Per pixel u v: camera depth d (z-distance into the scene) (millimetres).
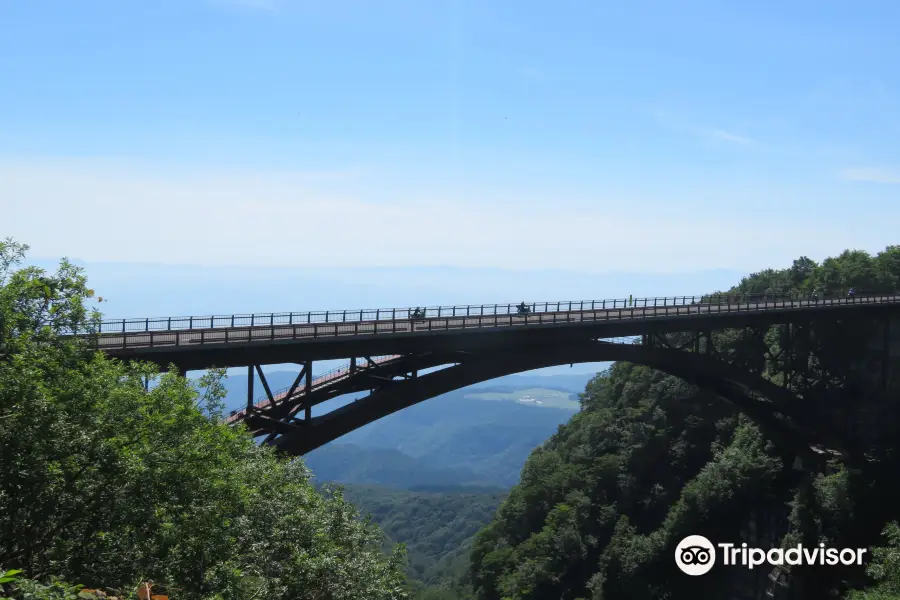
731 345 77375
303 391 33594
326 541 22500
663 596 64438
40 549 15438
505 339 41312
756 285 104812
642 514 74500
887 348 68375
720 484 67562
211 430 18406
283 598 19938
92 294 17266
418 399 37844
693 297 76000
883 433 65938
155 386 18188
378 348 35062
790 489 65500
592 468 80500
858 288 89750
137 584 15203
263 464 23266
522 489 89562
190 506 16984
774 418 64812
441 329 37750
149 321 27172
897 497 60781
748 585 62156
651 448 79000
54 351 15953
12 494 14727
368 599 21828
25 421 14547
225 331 29250
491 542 86938
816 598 57219
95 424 15859
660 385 83875
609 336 48312
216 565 16953
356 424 34562
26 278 16359
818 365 70188
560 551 73000
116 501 15805
